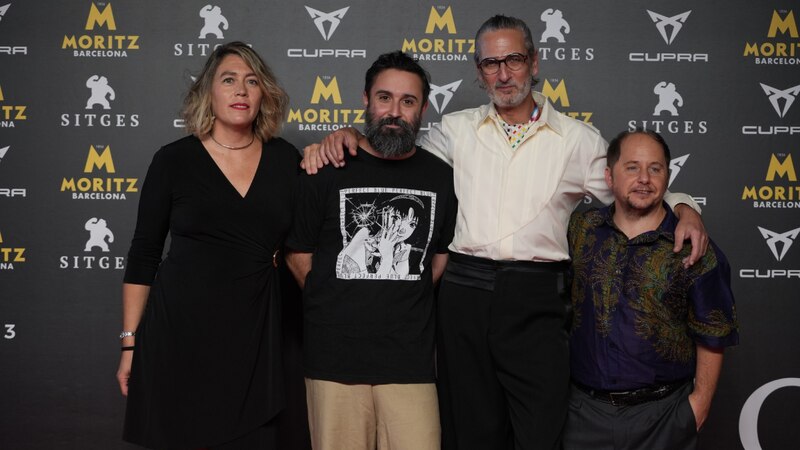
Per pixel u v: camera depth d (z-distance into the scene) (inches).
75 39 113.2
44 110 113.2
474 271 86.9
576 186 88.0
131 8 113.2
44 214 113.9
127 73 113.4
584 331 82.2
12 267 114.0
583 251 83.4
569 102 114.0
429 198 87.0
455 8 113.8
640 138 80.6
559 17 113.6
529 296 85.3
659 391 79.3
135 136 113.8
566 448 84.1
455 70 114.2
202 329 81.9
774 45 113.2
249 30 114.0
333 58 114.0
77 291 114.3
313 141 114.8
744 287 114.2
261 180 85.4
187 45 113.7
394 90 82.7
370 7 114.0
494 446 89.1
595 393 81.5
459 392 88.7
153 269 85.6
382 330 84.0
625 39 113.7
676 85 113.7
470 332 87.2
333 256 85.4
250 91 85.0
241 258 83.3
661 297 77.6
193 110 84.9
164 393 81.5
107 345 114.4
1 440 114.5
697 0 113.2
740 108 113.6
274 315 86.7
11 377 114.1
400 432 84.3
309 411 88.1
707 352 79.2
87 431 114.7
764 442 114.7
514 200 86.6
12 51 113.0
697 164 114.0
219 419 82.4
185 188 82.4
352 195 85.3
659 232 78.8
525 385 85.4
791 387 114.1
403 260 85.1
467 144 90.2
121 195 114.0
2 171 113.4
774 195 113.8
